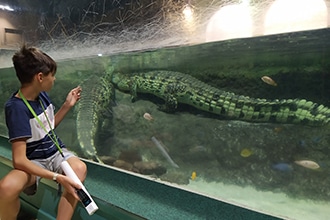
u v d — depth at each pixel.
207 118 3.25
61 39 4.32
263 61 2.81
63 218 1.47
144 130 3.39
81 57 4.04
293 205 1.54
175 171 2.26
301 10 1.94
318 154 2.17
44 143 1.63
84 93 3.61
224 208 1.45
